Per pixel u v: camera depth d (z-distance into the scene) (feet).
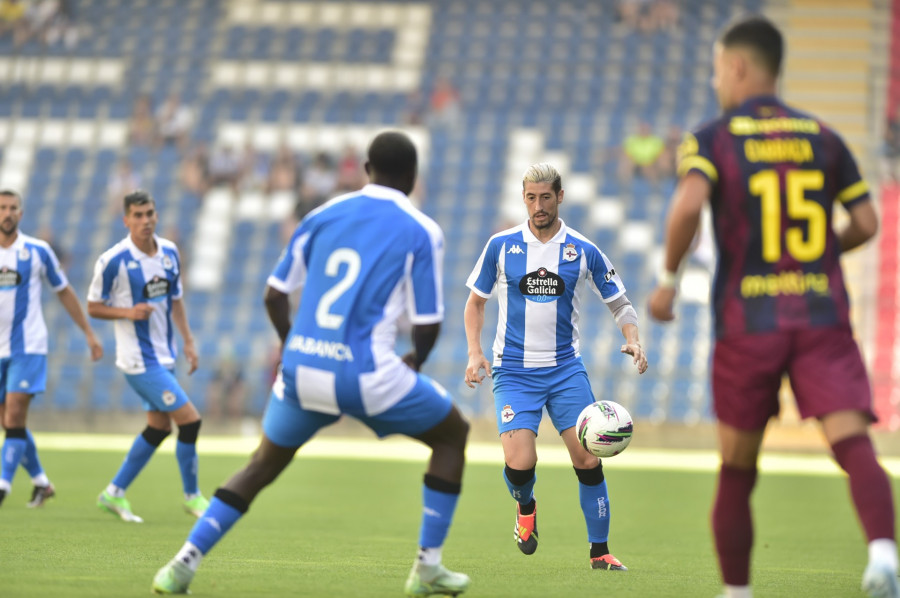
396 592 55.06
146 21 361.51
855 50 314.76
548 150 306.55
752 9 336.29
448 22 350.84
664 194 288.10
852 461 42.60
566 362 72.33
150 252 95.61
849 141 297.33
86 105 333.83
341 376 49.32
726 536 46.01
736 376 44.75
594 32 342.85
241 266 284.20
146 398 95.04
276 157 306.96
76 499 110.52
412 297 50.93
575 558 75.36
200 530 51.08
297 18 357.41
